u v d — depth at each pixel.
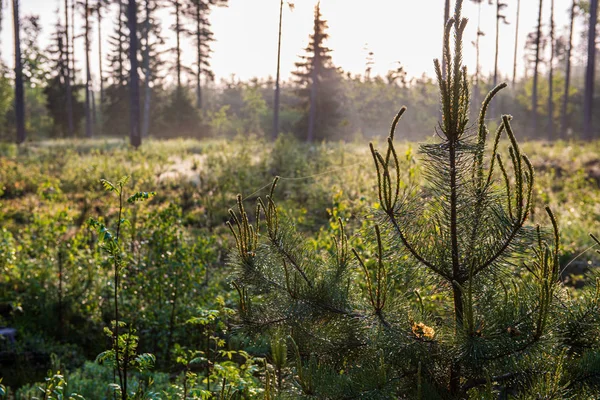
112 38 60.09
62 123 54.12
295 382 2.83
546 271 2.63
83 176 16.52
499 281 2.96
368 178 12.96
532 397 2.52
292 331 3.16
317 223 11.16
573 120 57.78
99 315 7.25
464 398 2.80
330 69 41.56
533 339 2.58
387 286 3.04
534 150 22.27
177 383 5.09
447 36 2.78
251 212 12.30
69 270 8.04
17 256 8.46
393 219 2.94
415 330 2.86
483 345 2.58
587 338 2.89
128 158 21.27
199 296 7.21
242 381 3.55
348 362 3.12
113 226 8.24
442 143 2.87
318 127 42.59
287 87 69.25
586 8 43.66
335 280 3.21
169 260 7.04
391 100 46.12
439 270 2.94
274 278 3.25
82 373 5.70
